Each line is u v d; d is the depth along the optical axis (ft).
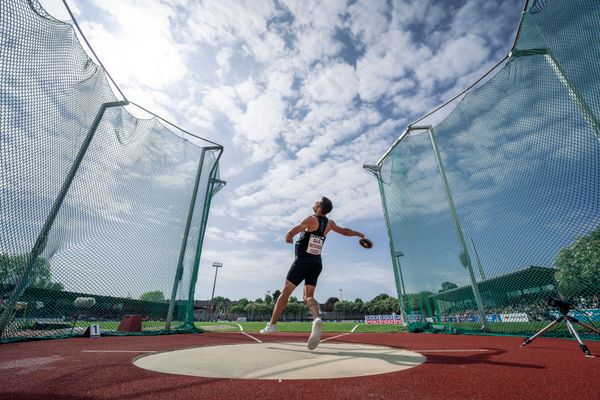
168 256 21.85
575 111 12.73
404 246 26.71
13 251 12.26
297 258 10.58
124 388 4.95
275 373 6.13
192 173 25.58
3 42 11.02
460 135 20.48
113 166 17.87
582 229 13.14
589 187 12.61
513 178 16.22
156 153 21.80
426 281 23.35
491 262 17.66
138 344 12.49
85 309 16.55
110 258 17.65
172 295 22.00
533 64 14.82
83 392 4.71
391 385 5.16
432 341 14.11
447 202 21.13
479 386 5.08
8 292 12.46
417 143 25.13
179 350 9.89
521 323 15.97
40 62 12.50
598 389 4.88
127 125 19.27
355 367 6.78
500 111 17.15
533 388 4.95
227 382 5.37
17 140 11.87
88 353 9.25
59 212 14.17
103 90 16.81
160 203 21.61
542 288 15.02
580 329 13.88
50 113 13.19
